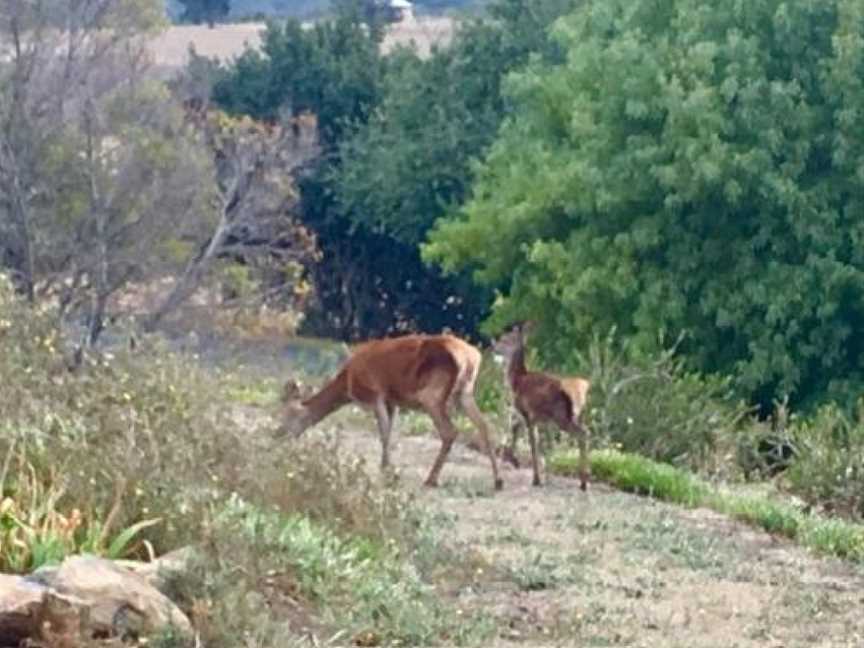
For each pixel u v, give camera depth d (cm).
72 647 878
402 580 1086
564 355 3189
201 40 6353
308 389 1780
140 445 1109
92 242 3278
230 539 998
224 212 3478
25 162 3328
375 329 4597
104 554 995
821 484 1700
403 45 4897
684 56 3133
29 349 1246
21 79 3388
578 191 3181
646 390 1972
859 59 3058
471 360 1588
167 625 908
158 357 1442
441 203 4331
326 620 984
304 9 7925
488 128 4397
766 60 3119
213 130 4144
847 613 1151
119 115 3544
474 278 3584
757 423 2120
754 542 1410
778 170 3044
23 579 913
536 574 1188
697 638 1058
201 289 3547
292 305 4184
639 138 3148
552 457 1728
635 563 1271
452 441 1572
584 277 3131
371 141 4509
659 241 3078
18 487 1027
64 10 3488
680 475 1673
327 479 1195
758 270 3047
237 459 1176
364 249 4578
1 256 3272
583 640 1032
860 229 3022
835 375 3045
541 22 4453
